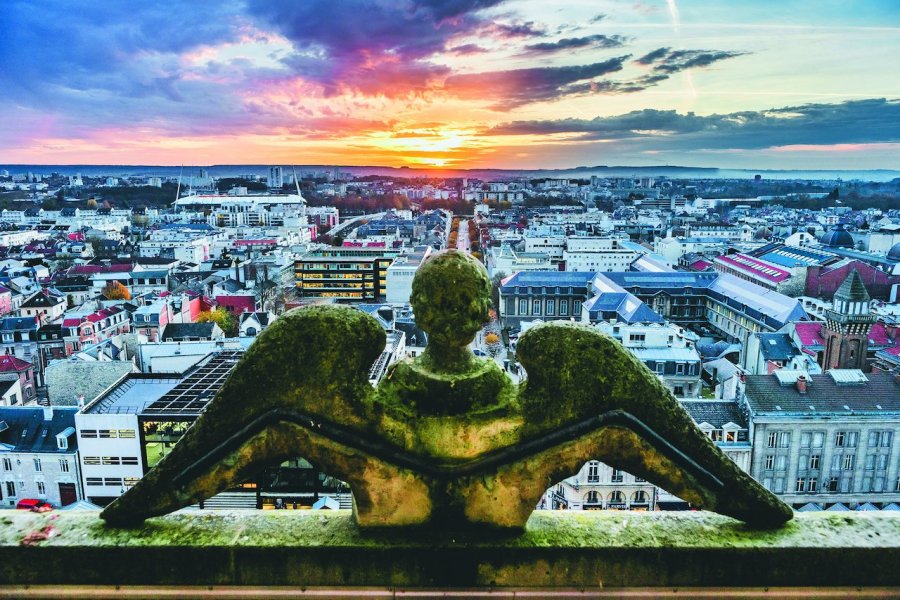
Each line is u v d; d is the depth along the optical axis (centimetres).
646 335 7831
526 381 550
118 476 5159
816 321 9619
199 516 566
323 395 529
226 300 13075
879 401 5503
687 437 535
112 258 19325
